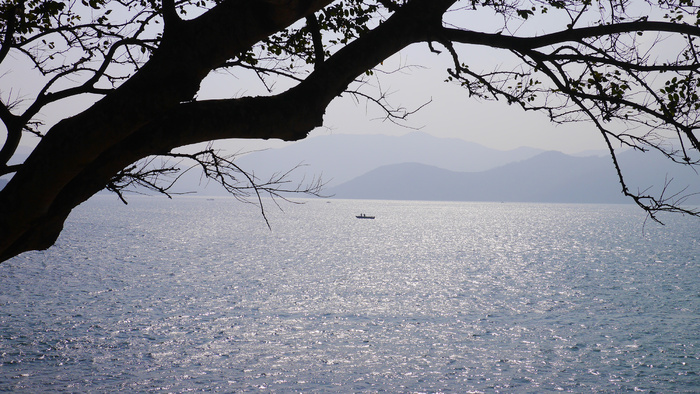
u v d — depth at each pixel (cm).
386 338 4159
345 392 3039
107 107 339
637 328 4500
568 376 3322
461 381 3238
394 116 568
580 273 8062
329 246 12069
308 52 728
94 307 4953
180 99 350
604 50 525
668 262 9619
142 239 12731
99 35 657
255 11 354
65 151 337
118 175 504
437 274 7775
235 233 15575
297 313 4994
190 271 7612
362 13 685
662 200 479
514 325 4625
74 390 2912
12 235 352
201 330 4269
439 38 441
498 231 18500
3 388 2872
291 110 384
